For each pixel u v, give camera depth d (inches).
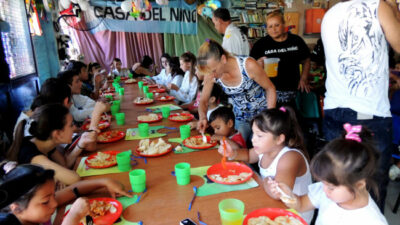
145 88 141.3
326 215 41.9
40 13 185.3
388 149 55.7
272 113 51.1
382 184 56.2
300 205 44.4
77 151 60.0
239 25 253.4
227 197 42.4
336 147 37.4
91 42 246.1
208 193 43.6
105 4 239.8
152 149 60.6
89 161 57.3
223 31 125.9
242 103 85.7
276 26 106.0
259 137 52.0
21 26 156.5
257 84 80.9
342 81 57.6
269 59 98.9
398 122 94.0
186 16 254.7
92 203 39.8
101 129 79.1
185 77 160.1
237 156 58.3
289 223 34.4
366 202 38.6
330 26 57.5
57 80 79.5
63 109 55.7
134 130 79.4
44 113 53.4
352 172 35.8
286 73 110.6
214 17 123.0
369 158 36.3
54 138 54.8
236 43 118.5
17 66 145.6
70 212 34.1
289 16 259.4
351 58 54.6
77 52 241.6
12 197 31.2
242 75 76.2
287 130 51.1
